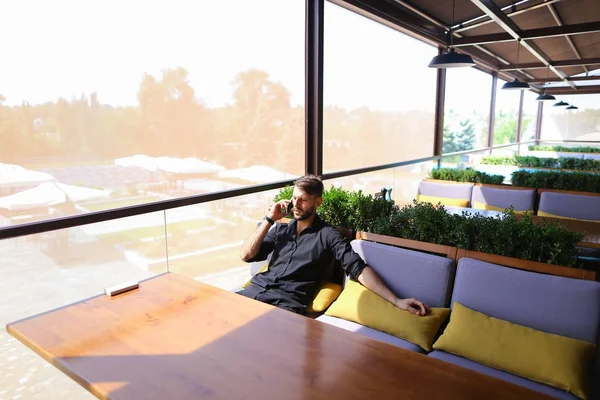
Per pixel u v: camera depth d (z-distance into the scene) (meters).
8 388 2.22
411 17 5.66
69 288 2.57
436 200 4.67
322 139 4.28
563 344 1.59
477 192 4.66
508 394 1.15
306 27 4.09
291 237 2.30
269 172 4.15
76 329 1.53
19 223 2.19
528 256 1.93
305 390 1.16
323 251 2.20
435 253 2.15
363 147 5.59
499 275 1.83
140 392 1.15
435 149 7.41
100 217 2.52
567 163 6.52
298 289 2.19
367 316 2.01
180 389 1.16
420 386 1.19
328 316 2.16
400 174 6.39
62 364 1.30
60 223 2.33
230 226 3.69
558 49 8.41
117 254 2.84
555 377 1.54
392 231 2.39
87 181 2.75
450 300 1.99
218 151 3.67
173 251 3.22
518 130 13.54
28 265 2.37
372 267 2.16
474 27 6.61
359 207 2.59
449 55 4.05
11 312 2.31
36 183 2.48
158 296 1.84
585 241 2.71
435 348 1.83
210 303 1.76
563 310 1.66
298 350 1.38
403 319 1.92
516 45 8.03
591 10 6.49
